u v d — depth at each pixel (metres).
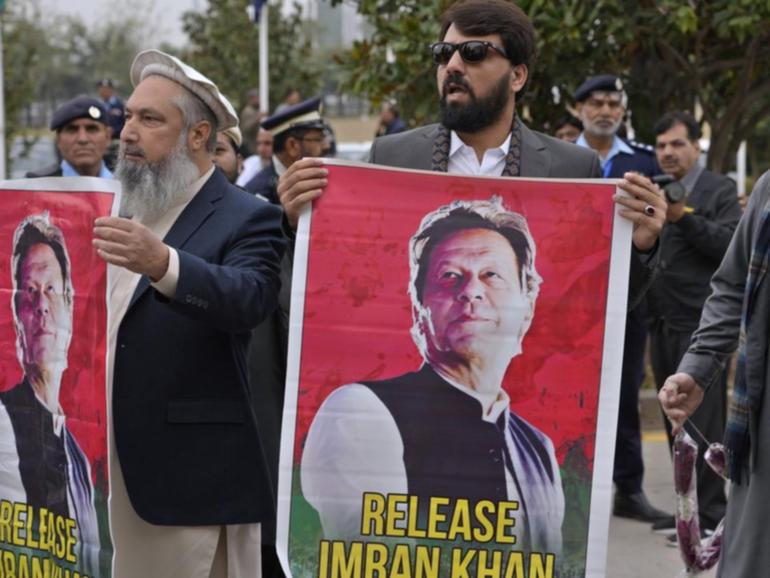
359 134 33.34
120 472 3.68
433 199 3.54
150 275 3.43
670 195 6.19
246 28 20.48
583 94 7.27
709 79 9.45
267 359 5.09
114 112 11.27
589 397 3.50
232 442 3.70
